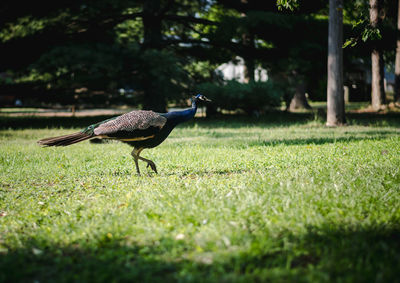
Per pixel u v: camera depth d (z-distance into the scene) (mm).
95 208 4609
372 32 7117
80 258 3330
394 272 2766
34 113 27406
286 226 3664
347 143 9523
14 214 4754
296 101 28406
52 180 6637
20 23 18953
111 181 6238
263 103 21000
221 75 24672
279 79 23375
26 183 6508
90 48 18156
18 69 19484
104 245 3559
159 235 3592
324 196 4488
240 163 7352
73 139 6098
